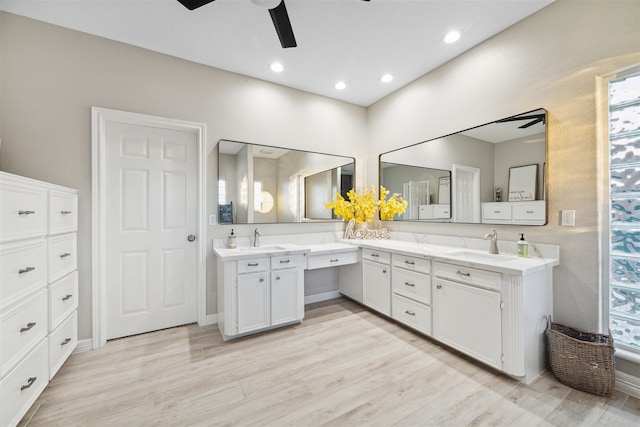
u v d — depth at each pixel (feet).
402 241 10.21
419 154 9.54
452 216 8.40
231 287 7.33
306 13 6.39
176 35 7.18
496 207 7.23
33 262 4.74
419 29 7.04
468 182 7.92
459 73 8.23
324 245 10.02
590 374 5.05
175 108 8.11
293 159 10.14
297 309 8.35
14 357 4.17
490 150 7.36
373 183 11.73
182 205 8.50
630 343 5.27
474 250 7.65
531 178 6.55
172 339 7.56
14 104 6.31
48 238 5.29
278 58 8.29
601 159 5.54
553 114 6.19
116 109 7.33
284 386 5.48
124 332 7.70
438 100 8.88
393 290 8.40
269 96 9.71
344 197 11.34
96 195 7.05
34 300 4.77
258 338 7.61
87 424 4.48
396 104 10.52
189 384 5.55
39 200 4.95
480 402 4.96
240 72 9.07
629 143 5.26
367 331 8.02
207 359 6.50
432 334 7.12
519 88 6.80
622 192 5.35
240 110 9.15
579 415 4.60
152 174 8.08
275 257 7.96
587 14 5.66
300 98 10.39
